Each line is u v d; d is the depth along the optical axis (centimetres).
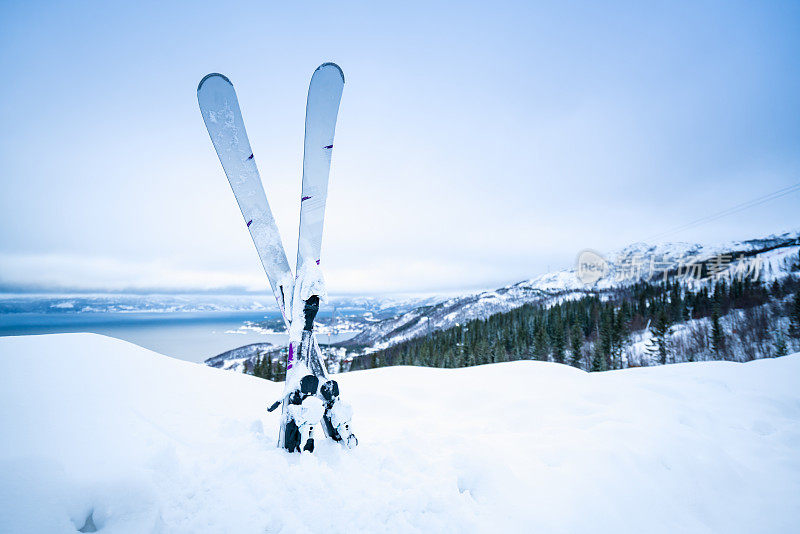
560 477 265
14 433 244
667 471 286
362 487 241
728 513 246
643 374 677
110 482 198
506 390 546
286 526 197
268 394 471
